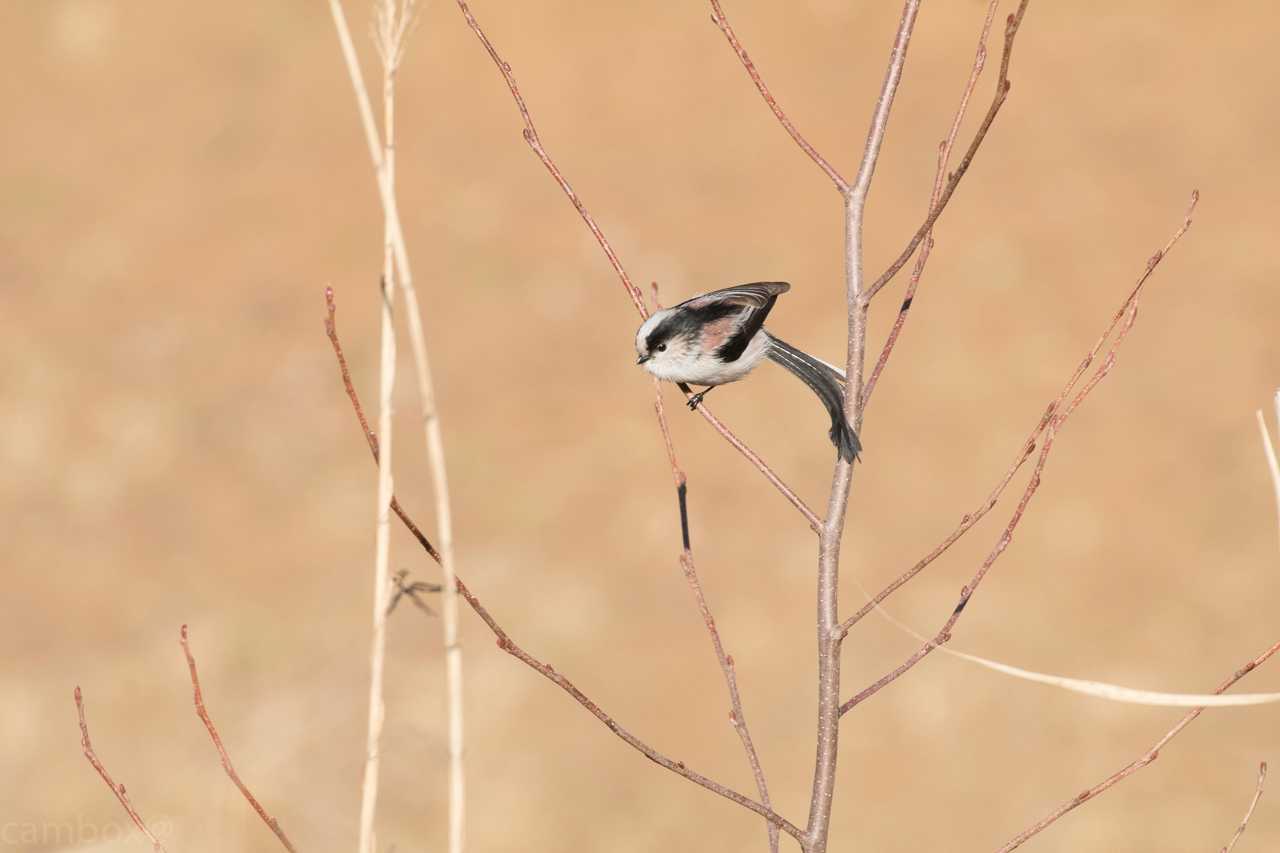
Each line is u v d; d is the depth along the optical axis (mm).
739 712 4543
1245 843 13555
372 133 3654
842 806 14375
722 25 4652
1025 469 18234
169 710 14383
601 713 4277
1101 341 4461
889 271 4504
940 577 16828
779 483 4516
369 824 3646
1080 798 4281
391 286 3676
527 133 4938
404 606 16109
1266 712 15031
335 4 3643
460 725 3596
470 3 25125
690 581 4688
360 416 3752
